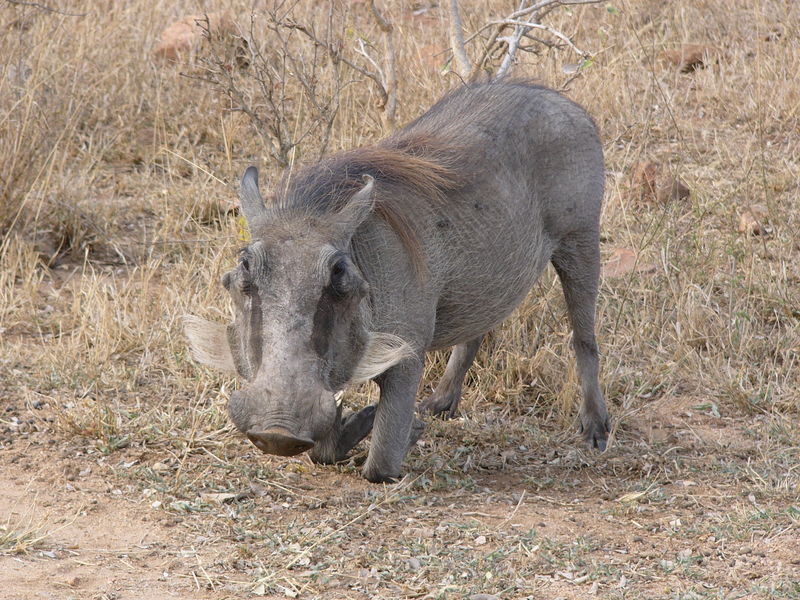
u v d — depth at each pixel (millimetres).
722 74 36531
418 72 31406
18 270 26141
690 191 30234
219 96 33375
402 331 16641
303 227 15164
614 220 29031
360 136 28094
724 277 26078
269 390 14227
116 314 23438
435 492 17750
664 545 15914
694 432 20812
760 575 14836
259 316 14570
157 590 13883
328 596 13992
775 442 20281
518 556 15227
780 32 40125
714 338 23953
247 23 36188
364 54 25406
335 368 14977
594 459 19719
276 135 23562
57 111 31062
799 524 16344
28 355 22266
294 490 17406
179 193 29812
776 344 23625
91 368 21328
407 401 17203
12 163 26703
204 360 16016
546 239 19781
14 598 13180
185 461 18172
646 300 25188
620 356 23234
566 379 22312
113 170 31641
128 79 34906
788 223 28266
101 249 27750
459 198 17500
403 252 16484
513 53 24578
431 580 14469
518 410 21719
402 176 16906
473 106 19203
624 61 36562
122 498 16781
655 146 33406
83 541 15281
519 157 18844
